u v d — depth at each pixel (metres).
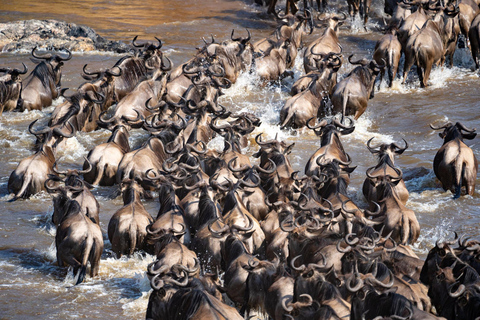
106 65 100.56
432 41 84.25
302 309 32.25
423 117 75.06
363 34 117.31
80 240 41.62
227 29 124.31
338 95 72.88
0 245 47.34
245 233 40.53
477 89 84.62
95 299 39.78
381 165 52.16
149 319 34.75
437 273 35.84
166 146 59.41
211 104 65.69
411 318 30.58
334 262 37.97
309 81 79.88
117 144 61.19
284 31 96.62
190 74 80.69
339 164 52.22
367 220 43.22
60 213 46.22
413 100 81.62
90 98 71.25
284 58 92.62
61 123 67.81
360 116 76.81
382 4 137.00
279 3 145.75
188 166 50.44
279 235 42.38
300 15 99.62
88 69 97.75
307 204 45.22
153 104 75.38
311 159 56.16
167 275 35.19
